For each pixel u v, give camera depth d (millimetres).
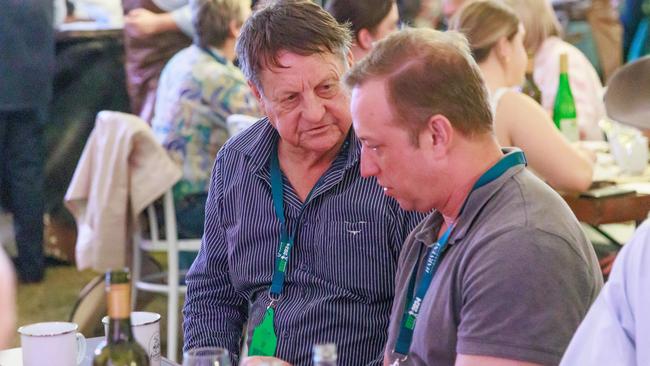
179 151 5035
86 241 4734
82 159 4816
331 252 2686
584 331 1766
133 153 4703
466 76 2102
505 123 3801
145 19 6641
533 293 1948
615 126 4562
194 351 1848
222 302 2951
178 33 6660
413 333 2213
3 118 6664
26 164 6773
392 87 2098
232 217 2873
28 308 6293
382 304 2676
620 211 3994
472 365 1975
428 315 2146
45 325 2383
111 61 7203
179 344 5480
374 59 2146
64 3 7117
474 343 1979
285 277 2746
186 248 4961
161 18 6633
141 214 4984
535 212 2039
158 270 5426
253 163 2818
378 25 4094
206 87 5078
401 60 2107
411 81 2082
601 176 4219
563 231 2018
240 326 2984
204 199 5008
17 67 6484
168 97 5172
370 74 2133
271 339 2713
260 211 2801
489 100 2143
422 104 2076
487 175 2113
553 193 2119
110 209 4656
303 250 2736
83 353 2453
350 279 2674
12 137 6746
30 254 6875
